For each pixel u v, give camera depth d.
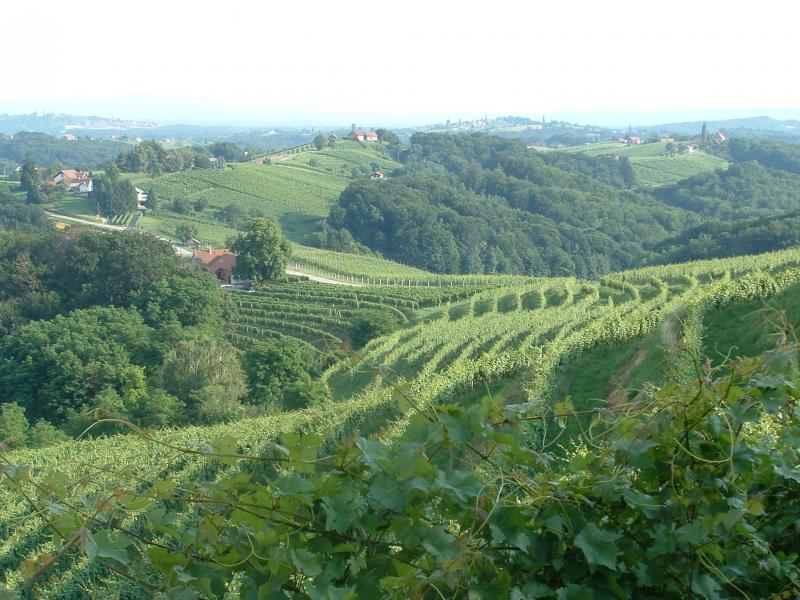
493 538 2.26
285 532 2.28
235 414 36.59
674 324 19.33
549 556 2.38
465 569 2.18
